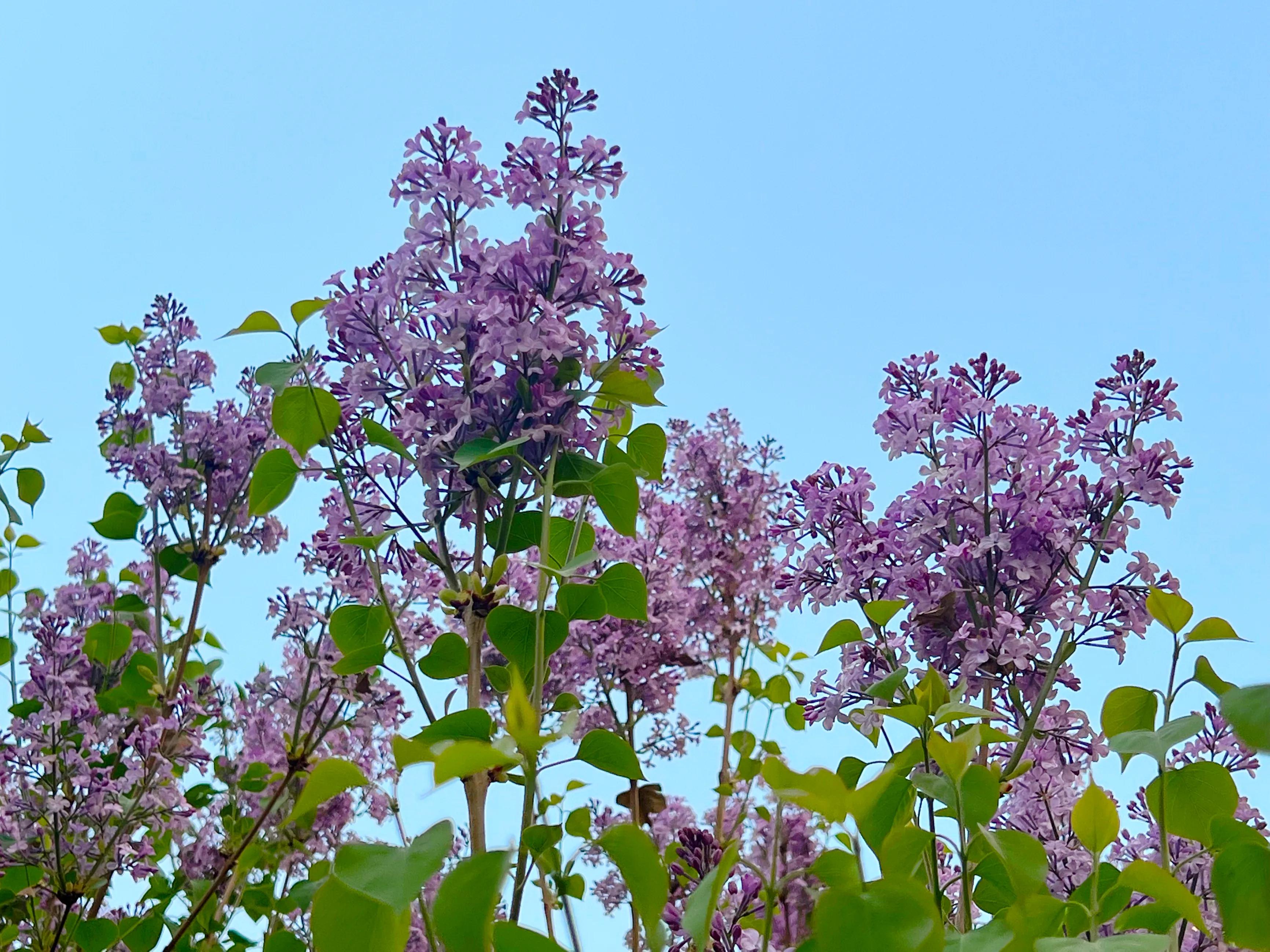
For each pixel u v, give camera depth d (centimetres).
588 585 76
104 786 107
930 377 85
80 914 106
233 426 127
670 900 70
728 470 125
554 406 76
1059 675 81
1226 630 65
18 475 116
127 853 105
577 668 109
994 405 83
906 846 61
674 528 119
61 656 119
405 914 53
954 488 81
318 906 53
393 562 84
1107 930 71
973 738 60
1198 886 78
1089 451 82
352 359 78
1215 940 66
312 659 111
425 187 78
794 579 82
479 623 74
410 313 78
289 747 110
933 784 63
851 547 81
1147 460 79
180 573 125
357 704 112
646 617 76
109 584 129
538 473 75
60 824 106
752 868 56
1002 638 77
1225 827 63
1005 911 58
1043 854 59
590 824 69
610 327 79
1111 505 81
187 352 133
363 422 75
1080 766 78
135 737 110
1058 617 78
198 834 116
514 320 75
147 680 119
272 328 77
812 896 56
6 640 117
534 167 78
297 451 76
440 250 78
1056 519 79
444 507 77
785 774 52
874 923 52
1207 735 79
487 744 50
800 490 83
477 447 74
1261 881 59
